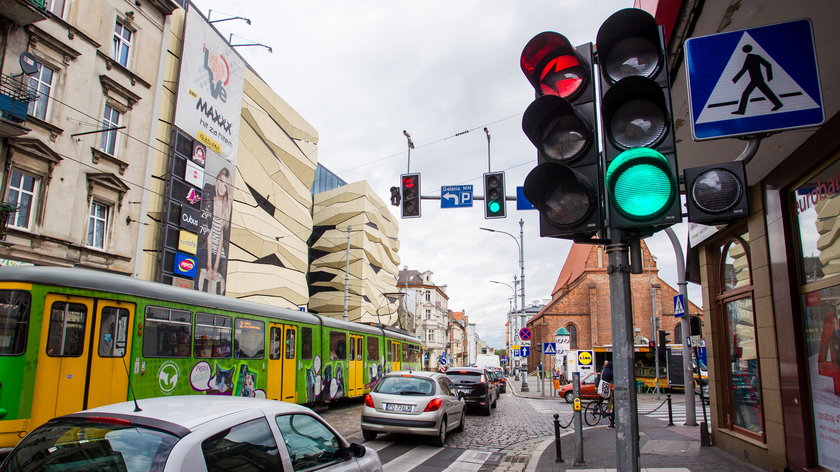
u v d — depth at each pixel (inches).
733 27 203.8
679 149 318.0
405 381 466.0
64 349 338.6
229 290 1310.3
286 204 1689.2
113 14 823.1
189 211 1074.1
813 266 271.0
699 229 421.1
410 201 558.6
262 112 1513.3
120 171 820.6
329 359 747.4
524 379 1455.5
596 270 2194.9
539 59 151.9
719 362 404.2
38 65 692.1
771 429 310.0
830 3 175.9
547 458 387.5
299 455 161.6
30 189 681.0
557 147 145.5
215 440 134.5
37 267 336.5
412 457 399.2
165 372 422.6
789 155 283.1
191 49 1095.0
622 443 126.3
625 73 138.2
